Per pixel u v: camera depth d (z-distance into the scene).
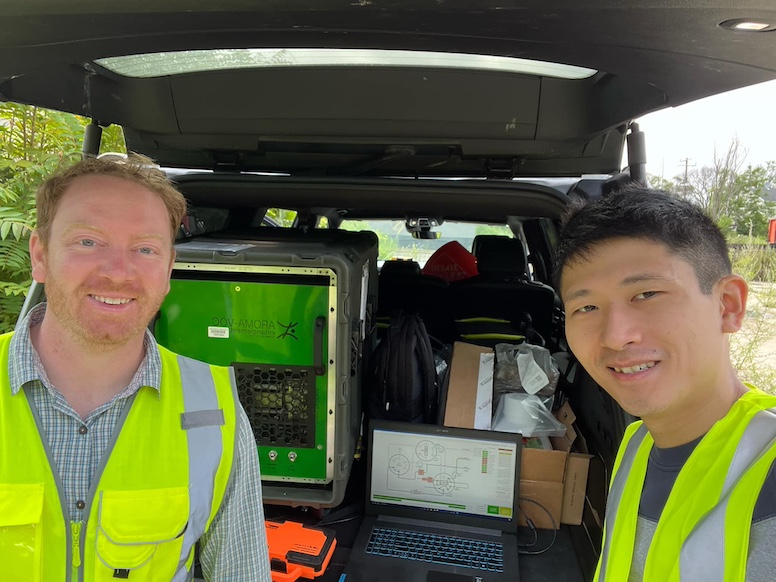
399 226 4.07
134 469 1.04
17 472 0.98
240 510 1.20
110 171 1.07
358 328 1.89
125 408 1.07
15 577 0.96
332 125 1.70
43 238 1.04
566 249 0.98
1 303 3.38
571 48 0.98
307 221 2.96
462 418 2.12
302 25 0.90
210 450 1.11
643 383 0.88
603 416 1.99
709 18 0.81
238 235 2.18
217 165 2.02
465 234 4.02
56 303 1.00
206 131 1.76
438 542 1.90
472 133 1.70
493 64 1.50
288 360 1.75
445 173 2.10
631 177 1.87
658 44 0.94
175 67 1.56
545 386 2.24
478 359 2.29
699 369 0.87
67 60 1.08
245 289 1.73
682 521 0.83
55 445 1.01
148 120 1.73
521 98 1.60
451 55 1.46
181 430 1.10
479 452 2.00
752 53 0.94
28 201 3.43
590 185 1.97
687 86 1.16
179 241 1.94
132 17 0.87
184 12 0.85
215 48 1.04
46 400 1.02
